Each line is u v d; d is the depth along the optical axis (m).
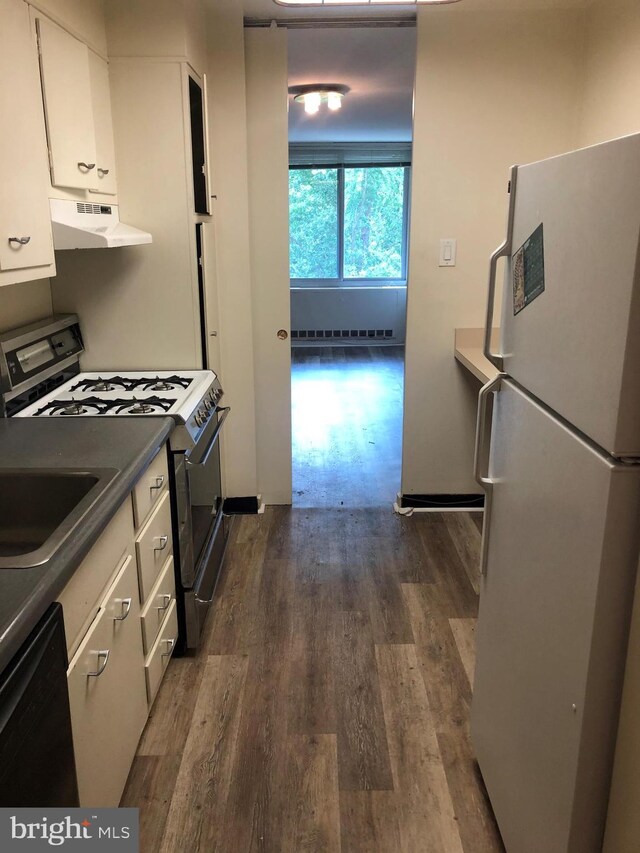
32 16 1.88
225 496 3.58
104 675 1.55
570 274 1.19
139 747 1.98
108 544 1.58
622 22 2.66
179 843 1.67
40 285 2.64
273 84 3.11
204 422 2.38
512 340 1.53
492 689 1.70
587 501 1.12
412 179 3.20
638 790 1.06
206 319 2.88
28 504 1.67
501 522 1.62
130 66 2.53
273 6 2.92
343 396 6.02
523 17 3.01
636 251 0.95
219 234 3.21
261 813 1.75
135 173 2.63
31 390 2.35
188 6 2.57
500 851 1.64
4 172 1.72
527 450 1.42
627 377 0.99
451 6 2.97
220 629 2.56
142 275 2.73
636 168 0.95
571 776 1.19
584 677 1.13
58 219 2.09
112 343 2.80
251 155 3.18
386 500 3.79
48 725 1.17
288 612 2.68
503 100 3.10
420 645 2.46
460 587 2.86
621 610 1.08
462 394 3.46
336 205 8.04
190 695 2.20
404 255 8.29
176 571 2.29
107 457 1.76
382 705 2.15
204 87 2.84
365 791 1.82
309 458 4.48
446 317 3.37
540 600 1.35
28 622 1.07
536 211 1.37
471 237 3.26
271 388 3.50
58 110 2.05
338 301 8.33
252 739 2.01
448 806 1.77
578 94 3.10
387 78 4.23
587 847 1.21
